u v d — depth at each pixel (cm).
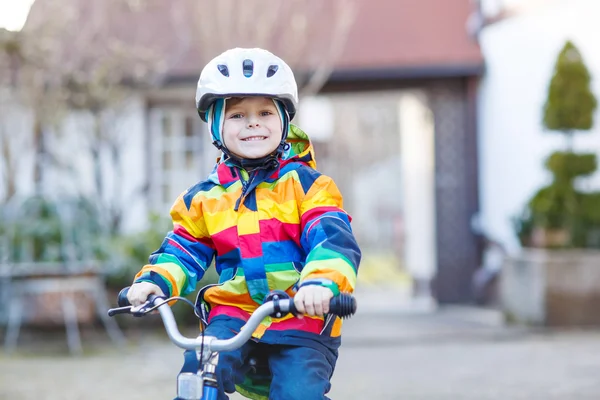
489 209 1447
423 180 1662
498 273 1373
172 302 322
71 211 1079
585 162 1048
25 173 1330
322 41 1400
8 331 1014
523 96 1298
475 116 1473
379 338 1008
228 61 329
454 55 1445
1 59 1159
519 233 1102
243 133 329
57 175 1333
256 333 318
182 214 339
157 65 1295
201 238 341
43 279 966
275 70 330
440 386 723
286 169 332
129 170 1427
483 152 1473
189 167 1484
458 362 848
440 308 1420
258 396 348
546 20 1230
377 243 4138
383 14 1508
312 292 283
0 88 1191
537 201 1065
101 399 689
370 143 4212
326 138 2762
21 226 1046
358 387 725
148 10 1445
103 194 1357
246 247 326
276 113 334
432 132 1502
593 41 1137
